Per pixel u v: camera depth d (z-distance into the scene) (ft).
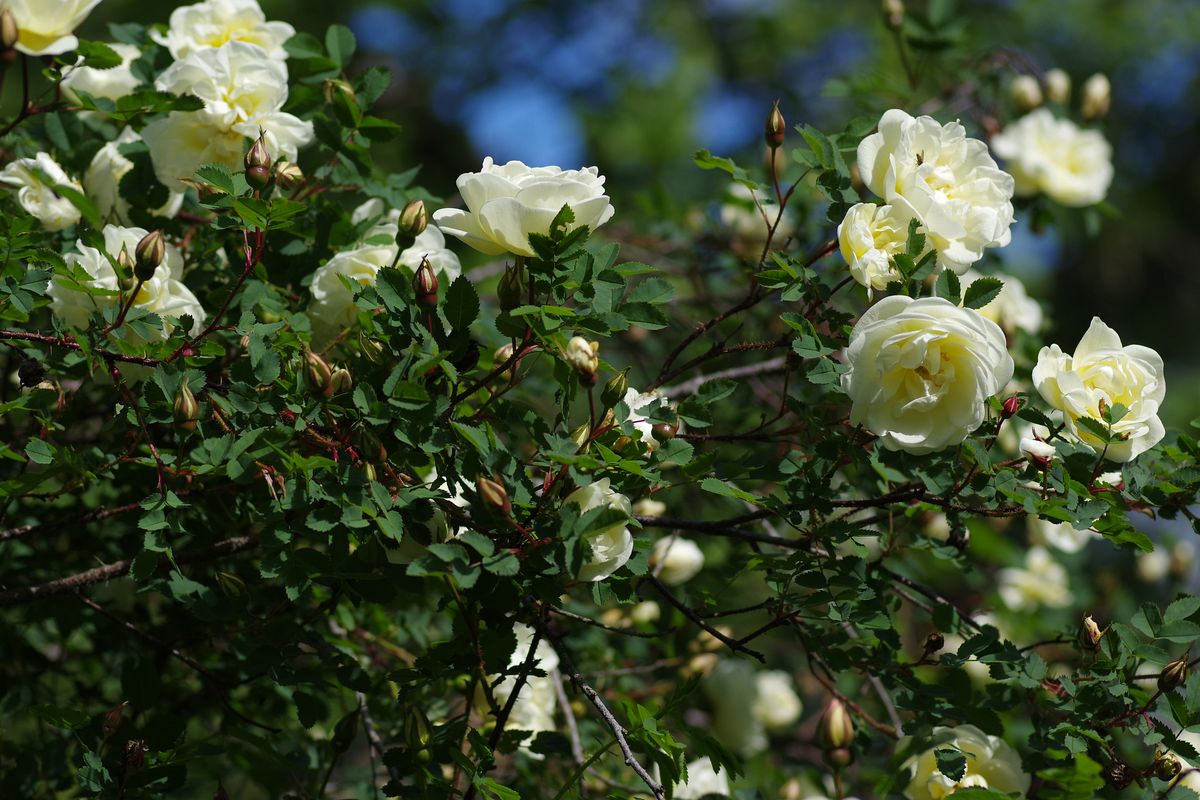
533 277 5.13
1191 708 5.21
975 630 5.49
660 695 5.95
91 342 5.20
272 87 5.45
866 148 5.27
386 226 5.50
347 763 6.09
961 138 5.30
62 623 5.65
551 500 5.12
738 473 5.32
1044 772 5.41
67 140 5.60
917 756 5.41
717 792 5.67
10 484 5.17
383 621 5.80
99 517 5.29
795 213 6.35
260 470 5.14
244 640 5.25
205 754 5.32
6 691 5.73
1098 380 5.22
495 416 5.23
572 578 5.07
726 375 5.92
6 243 5.20
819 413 5.38
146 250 5.17
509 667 5.26
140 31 5.75
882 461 5.27
